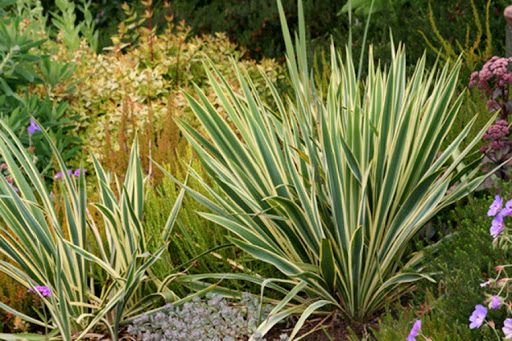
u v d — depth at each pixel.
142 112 4.69
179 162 4.11
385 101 2.81
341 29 6.63
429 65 5.27
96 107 4.87
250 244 2.93
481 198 3.38
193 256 3.32
